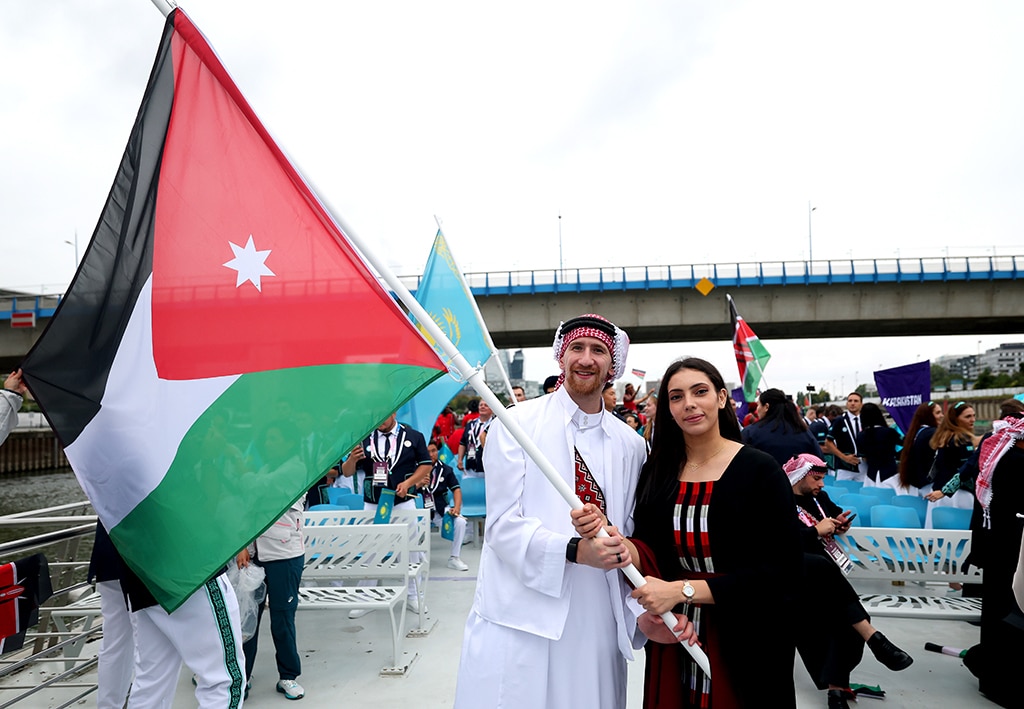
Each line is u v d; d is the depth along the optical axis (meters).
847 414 9.99
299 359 2.57
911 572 4.54
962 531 4.48
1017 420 3.83
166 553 2.53
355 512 5.59
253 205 2.63
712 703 2.18
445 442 12.49
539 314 28.73
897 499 6.32
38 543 3.33
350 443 2.46
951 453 5.96
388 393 2.48
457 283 6.11
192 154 2.64
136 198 2.64
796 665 4.41
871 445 8.66
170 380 2.58
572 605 2.30
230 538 2.49
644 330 30.08
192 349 2.59
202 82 2.65
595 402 2.46
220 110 2.65
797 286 27.88
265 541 3.95
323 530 4.61
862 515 5.92
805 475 4.18
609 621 2.36
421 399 6.98
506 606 2.30
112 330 2.60
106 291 2.61
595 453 2.44
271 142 2.59
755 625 2.20
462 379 2.21
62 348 2.58
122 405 2.56
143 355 2.59
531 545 2.21
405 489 5.61
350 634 5.12
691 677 2.27
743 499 2.18
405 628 5.19
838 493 6.95
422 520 5.31
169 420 2.56
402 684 4.15
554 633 2.21
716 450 2.34
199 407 2.56
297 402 2.54
